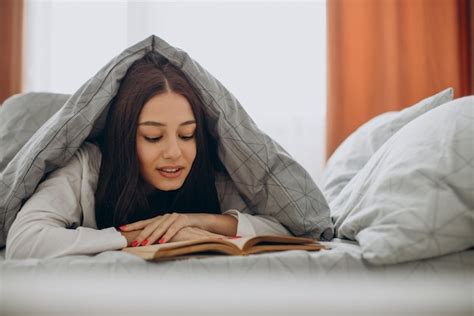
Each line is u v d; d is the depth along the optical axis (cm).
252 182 114
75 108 104
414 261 87
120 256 84
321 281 18
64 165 107
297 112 277
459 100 103
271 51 277
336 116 267
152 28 276
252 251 88
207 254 89
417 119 109
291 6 278
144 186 113
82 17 276
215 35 276
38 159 101
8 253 93
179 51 110
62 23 276
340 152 160
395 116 146
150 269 80
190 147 111
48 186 103
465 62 275
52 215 98
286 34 278
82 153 109
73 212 103
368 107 269
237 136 110
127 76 109
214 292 15
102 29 277
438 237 87
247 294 15
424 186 92
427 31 272
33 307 15
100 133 114
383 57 271
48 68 273
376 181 103
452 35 271
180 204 117
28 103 136
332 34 269
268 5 277
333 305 15
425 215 88
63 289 16
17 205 104
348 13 271
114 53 277
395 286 17
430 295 16
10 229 97
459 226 88
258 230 110
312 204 114
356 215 101
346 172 145
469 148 93
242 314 15
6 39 269
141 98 107
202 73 110
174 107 108
